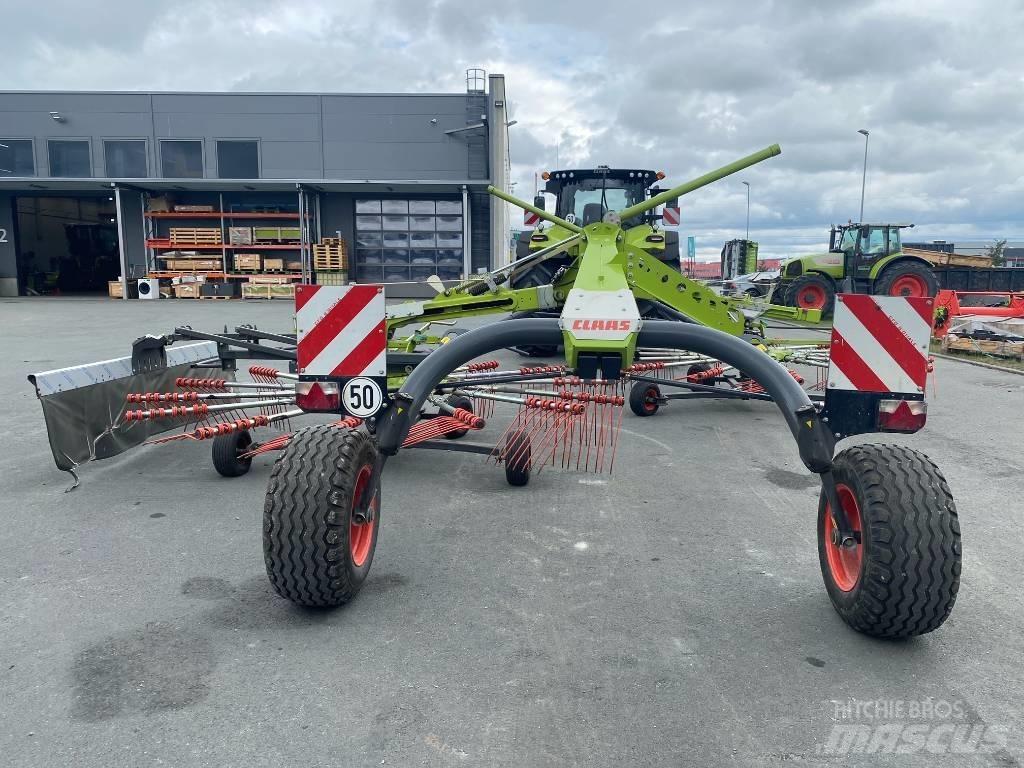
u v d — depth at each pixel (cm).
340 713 247
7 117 2623
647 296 753
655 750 230
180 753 227
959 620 317
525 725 242
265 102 2608
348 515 302
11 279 2850
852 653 288
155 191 2769
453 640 295
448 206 2783
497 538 407
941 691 263
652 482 517
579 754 228
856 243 1866
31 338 1322
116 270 3328
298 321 329
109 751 227
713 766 223
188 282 2633
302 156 2630
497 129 2611
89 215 3316
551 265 1110
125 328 1511
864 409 308
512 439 496
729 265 3800
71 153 2650
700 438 650
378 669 274
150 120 2630
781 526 431
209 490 486
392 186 2642
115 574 354
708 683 267
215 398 575
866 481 286
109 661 277
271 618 312
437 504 465
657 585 349
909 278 1777
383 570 363
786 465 565
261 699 254
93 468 536
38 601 325
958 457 586
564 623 311
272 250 2772
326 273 2645
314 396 331
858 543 293
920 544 272
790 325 1130
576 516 445
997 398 849
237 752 227
